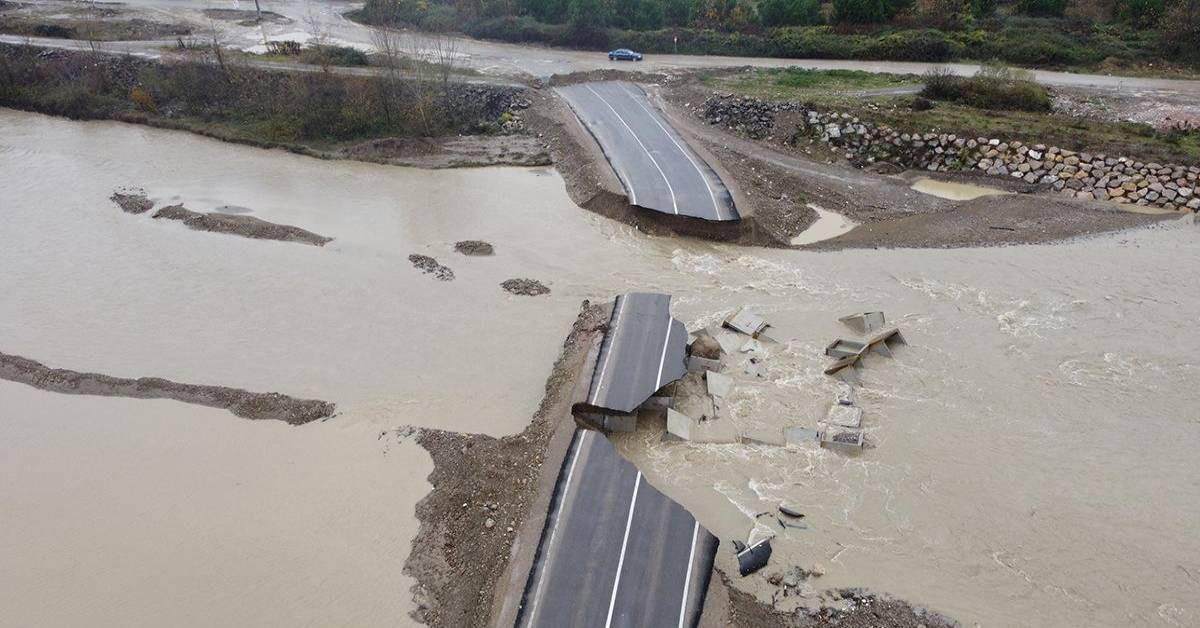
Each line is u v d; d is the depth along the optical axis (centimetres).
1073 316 2989
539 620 1655
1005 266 3372
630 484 2030
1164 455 2302
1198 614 1825
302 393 2583
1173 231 3622
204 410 2512
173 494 2173
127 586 1894
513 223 3831
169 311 3053
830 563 1939
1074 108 4628
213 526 2061
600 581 1747
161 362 2744
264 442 2370
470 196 4159
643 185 3975
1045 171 4084
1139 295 3116
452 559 1936
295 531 2039
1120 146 4038
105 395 2588
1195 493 2167
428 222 3841
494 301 3139
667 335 2684
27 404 2552
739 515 2075
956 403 2517
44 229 3716
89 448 2358
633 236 3688
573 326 2942
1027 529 2047
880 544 1995
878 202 3988
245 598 1855
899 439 2356
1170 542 2011
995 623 1798
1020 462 2273
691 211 3694
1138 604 1850
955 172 4234
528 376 2680
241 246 3562
